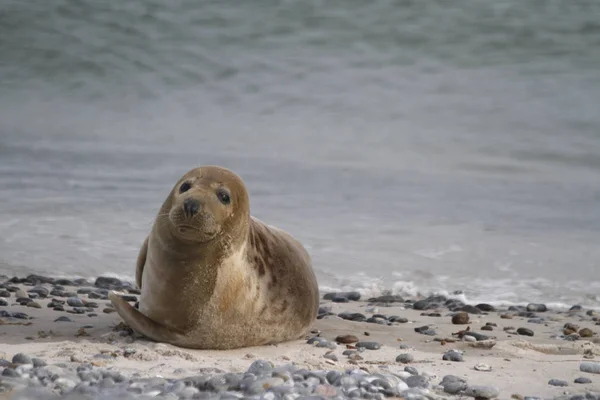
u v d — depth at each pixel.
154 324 29.02
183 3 129.75
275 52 117.81
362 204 64.62
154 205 61.41
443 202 66.12
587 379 26.80
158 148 87.50
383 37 119.50
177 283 28.31
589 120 92.31
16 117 104.00
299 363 27.80
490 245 54.00
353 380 24.16
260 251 30.42
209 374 24.83
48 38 124.69
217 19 125.12
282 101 104.69
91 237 52.41
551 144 86.50
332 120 97.81
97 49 121.69
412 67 112.62
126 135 94.62
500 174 77.31
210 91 109.62
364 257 50.62
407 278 47.28
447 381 25.77
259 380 23.39
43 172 74.00
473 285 46.28
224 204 27.78
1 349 27.53
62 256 48.53
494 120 94.44
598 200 67.19
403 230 57.16
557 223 60.09
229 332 29.36
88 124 100.75
